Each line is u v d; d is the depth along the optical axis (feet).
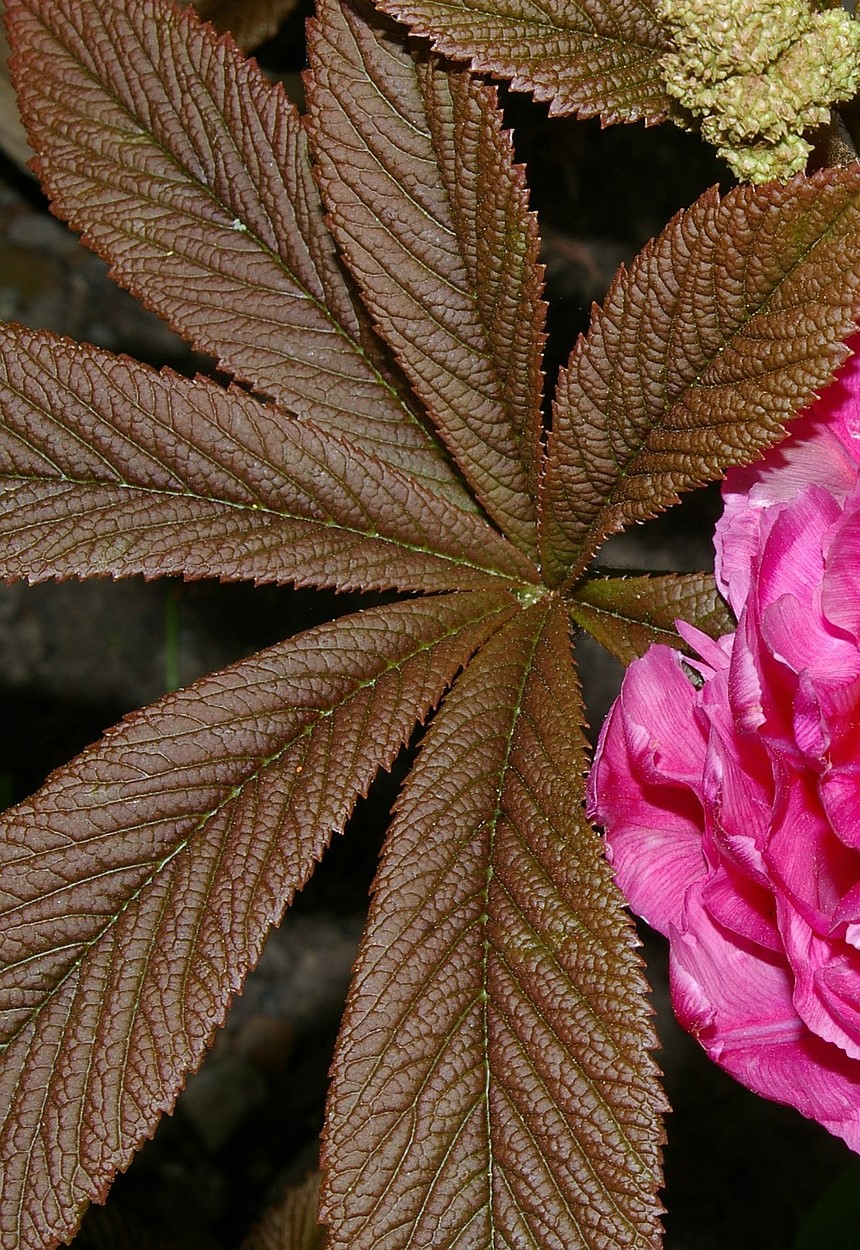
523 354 2.50
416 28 2.40
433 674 2.48
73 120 2.57
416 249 2.49
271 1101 4.31
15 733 4.57
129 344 4.90
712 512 3.90
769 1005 2.30
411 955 2.39
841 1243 3.13
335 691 2.47
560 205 4.28
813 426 2.39
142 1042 2.39
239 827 2.42
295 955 4.47
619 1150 2.34
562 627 2.52
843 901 2.22
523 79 2.41
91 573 2.48
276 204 2.57
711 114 2.36
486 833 2.42
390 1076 2.36
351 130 2.47
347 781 2.43
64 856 2.41
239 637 4.61
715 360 2.40
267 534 2.51
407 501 2.53
